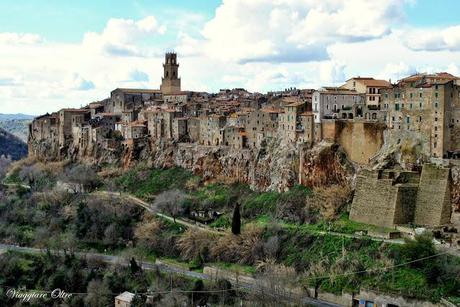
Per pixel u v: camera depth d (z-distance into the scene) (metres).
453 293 169.12
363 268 189.25
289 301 181.62
